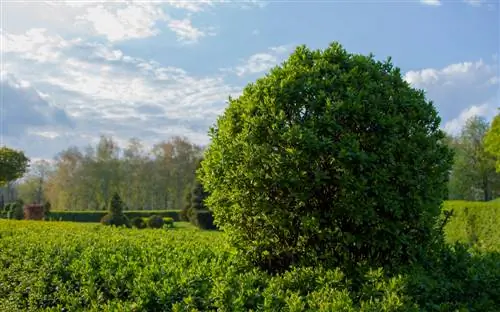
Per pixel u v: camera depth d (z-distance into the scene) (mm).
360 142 4559
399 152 4535
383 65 5301
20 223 12906
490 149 34250
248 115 4812
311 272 4078
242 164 4648
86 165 49438
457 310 3582
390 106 4719
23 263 6145
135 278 4184
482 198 47312
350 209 4273
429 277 4168
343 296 3428
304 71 4934
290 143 4434
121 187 51406
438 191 4770
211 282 3939
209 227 31484
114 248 5820
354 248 4547
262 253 4773
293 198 4508
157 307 3758
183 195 50312
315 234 4535
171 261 4879
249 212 4762
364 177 4328
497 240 14500
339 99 4594
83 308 4289
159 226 32188
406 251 4496
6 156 44469
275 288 3705
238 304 3424
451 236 16594
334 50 5223
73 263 5152
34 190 58375
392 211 4391
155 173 50562
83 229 9992
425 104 5027
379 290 3701
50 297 4988
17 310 5445
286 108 4723
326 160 4441
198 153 50469
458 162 44969
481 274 4234
